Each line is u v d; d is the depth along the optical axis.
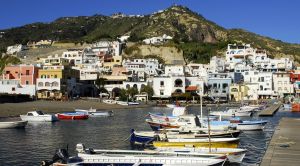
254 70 179.75
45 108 103.81
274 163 30.30
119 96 156.38
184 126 51.00
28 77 143.25
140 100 156.75
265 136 57.41
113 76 166.25
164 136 43.62
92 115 96.50
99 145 47.31
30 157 39.06
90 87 162.00
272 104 143.38
